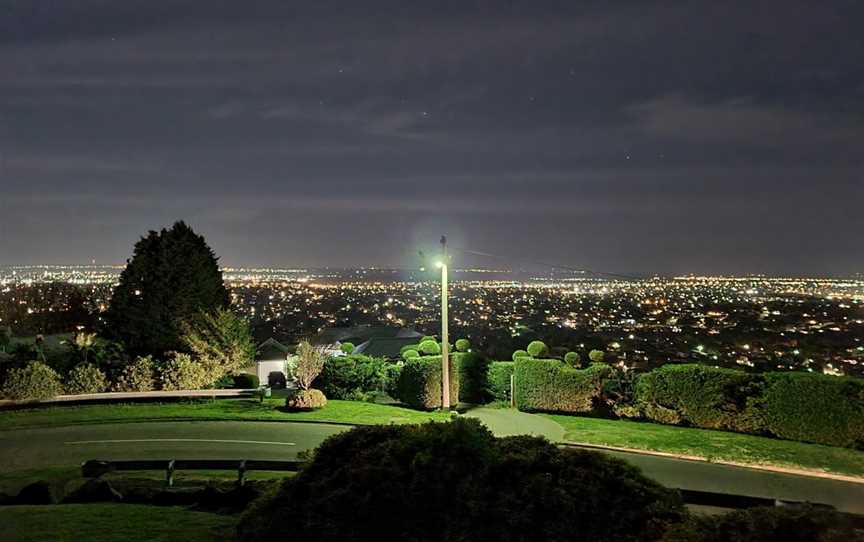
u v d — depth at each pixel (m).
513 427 21.31
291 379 32.38
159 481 14.11
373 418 23.38
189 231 33.16
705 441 18.83
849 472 15.78
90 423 23.17
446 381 24.11
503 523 8.38
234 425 22.73
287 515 9.38
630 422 21.92
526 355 25.06
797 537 7.30
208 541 9.85
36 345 29.34
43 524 10.72
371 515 8.95
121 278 32.19
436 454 9.20
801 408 18.59
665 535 7.73
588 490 8.45
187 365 27.88
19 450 19.62
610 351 28.03
